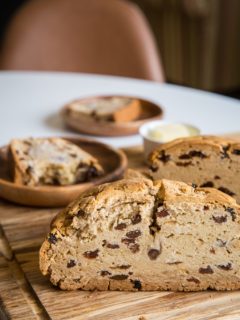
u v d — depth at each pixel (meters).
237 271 0.48
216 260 0.48
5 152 0.71
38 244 0.56
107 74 1.18
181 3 2.04
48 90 0.98
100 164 0.70
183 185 0.50
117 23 1.16
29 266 0.52
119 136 0.83
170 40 2.21
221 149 0.59
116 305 0.47
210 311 0.46
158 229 0.48
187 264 0.49
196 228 0.48
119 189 0.48
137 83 1.03
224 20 2.07
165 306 0.47
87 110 0.84
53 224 0.49
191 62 2.16
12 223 0.60
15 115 0.88
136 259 0.48
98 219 0.48
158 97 0.96
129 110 0.84
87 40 1.17
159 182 0.49
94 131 0.82
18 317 0.46
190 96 0.96
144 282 0.49
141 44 1.15
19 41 1.14
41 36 1.15
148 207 0.48
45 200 0.62
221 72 2.18
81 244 0.48
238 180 0.60
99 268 0.49
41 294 0.48
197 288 0.49
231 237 0.48
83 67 1.18
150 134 0.75
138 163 0.74
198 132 0.76
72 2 1.16
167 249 0.48
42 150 0.69
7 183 0.63
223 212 0.47
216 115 0.88
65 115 0.83
